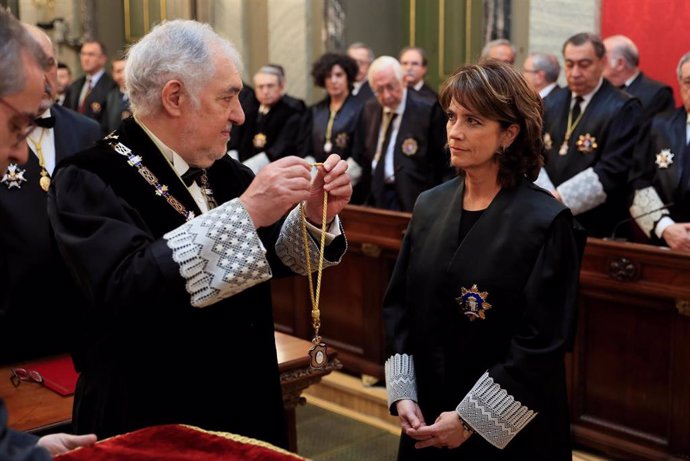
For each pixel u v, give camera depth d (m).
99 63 9.39
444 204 2.29
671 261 3.31
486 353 2.14
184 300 1.70
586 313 3.65
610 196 4.34
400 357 2.29
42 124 3.13
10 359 2.92
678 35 6.04
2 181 2.96
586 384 3.69
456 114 2.15
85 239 1.74
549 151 4.55
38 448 1.20
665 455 3.42
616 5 6.32
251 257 1.70
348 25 8.24
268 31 8.73
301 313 5.12
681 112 4.08
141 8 10.84
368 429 4.33
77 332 1.94
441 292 2.19
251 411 1.94
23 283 2.92
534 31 6.62
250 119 6.93
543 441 2.11
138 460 1.41
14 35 1.33
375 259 4.62
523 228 2.11
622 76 5.34
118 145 1.91
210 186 2.05
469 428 2.07
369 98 6.11
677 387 3.37
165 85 1.82
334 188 1.98
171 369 1.84
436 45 8.09
